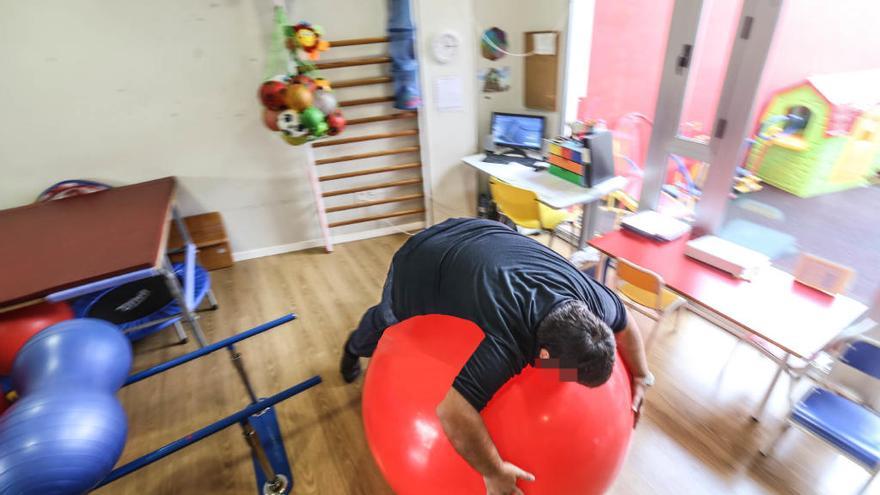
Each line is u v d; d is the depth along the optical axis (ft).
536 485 3.46
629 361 4.42
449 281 4.01
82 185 8.89
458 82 10.00
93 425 3.71
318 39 8.30
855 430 4.71
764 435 5.83
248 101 9.43
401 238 11.61
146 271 6.03
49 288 5.49
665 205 8.72
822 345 4.88
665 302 6.91
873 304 5.79
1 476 3.27
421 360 3.80
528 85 10.84
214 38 8.75
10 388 5.74
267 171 10.19
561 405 3.43
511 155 10.49
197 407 6.70
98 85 8.46
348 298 9.21
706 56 7.09
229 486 5.50
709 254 6.43
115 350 4.69
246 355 7.70
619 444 3.66
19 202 8.88
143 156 9.25
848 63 6.12
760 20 6.00
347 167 10.63
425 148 10.59
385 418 3.83
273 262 10.76
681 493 5.20
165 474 5.67
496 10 10.02
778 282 6.04
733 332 6.95
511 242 4.27
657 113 7.78
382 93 10.10
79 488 3.52
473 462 3.20
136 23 8.23
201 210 10.16
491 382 3.28
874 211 6.59
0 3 7.47
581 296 3.79
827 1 5.93
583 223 9.13
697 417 6.15
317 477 5.53
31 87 8.11
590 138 8.32
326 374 7.17
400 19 8.96
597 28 9.54
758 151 6.96
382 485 5.41
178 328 8.03
